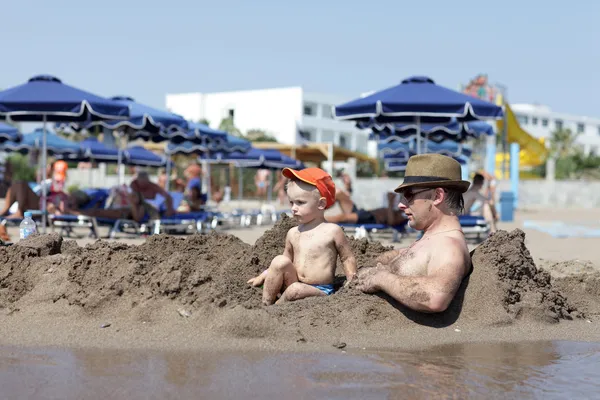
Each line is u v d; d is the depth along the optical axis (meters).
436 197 3.97
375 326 3.78
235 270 5.16
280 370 3.05
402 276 3.86
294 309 4.00
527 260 4.35
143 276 4.12
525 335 3.80
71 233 13.07
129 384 2.83
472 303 3.97
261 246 5.51
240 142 21.02
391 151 22.83
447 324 3.84
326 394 2.71
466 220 12.51
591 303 4.88
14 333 3.69
